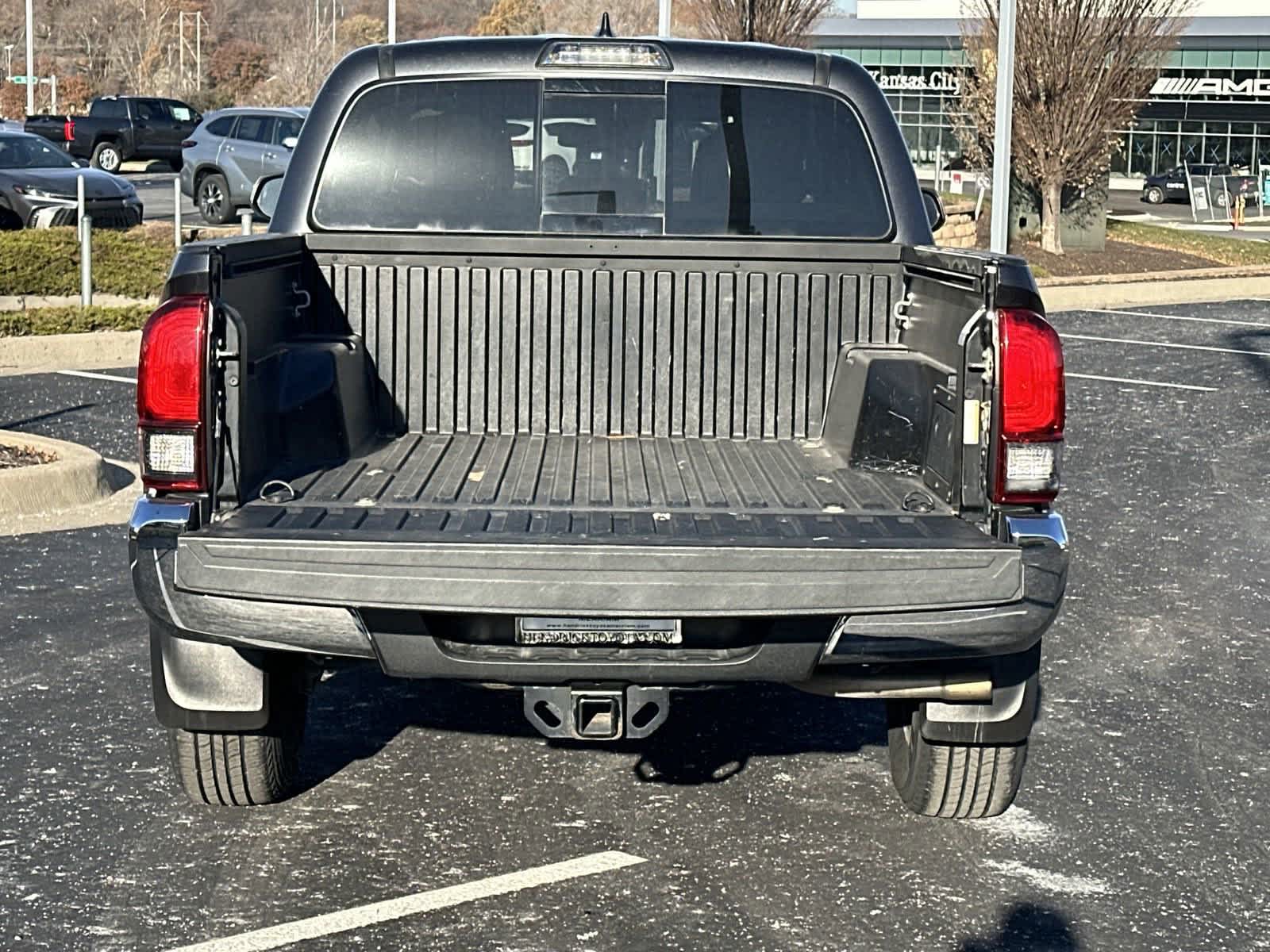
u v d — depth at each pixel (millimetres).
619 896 5098
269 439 5633
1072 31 30734
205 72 107062
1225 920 5035
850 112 6480
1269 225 50062
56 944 4727
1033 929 4934
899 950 4766
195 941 4754
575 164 6469
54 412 14062
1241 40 64750
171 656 5082
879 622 4688
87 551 9508
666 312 6434
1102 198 33438
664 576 4543
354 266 6383
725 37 33594
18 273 21594
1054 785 6184
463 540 4566
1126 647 8078
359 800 5883
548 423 6488
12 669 7387
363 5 137750
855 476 5785
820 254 6379
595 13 92062
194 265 4859
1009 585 4645
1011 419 4918
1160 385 17406
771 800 5953
